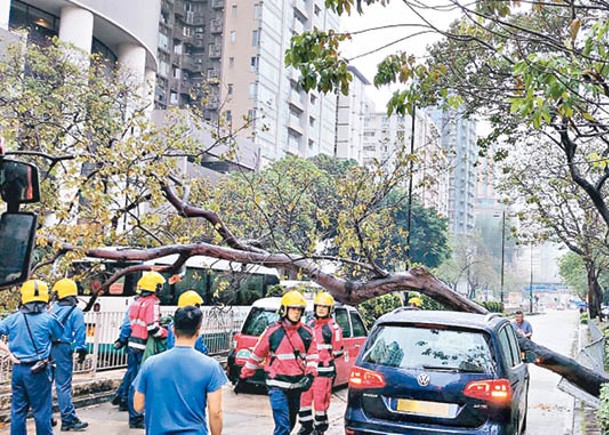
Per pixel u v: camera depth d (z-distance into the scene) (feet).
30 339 24.48
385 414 23.53
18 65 60.64
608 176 36.76
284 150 226.17
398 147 53.01
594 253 118.73
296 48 22.17
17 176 14.19
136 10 120.47
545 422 37.83
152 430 14.11
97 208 32.50
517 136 45.70
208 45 217.56
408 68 24.17
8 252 13.97
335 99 272.31
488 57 33.35
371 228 36.88
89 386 38.78
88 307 35.70
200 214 35.94
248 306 69.82
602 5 21.42
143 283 33.47
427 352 24.03
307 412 26.22
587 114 20.25
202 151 43.37
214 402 14.28
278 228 46.50
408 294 83.05
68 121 48.88
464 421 22.72
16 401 24.53
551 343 104.88
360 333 48.11
